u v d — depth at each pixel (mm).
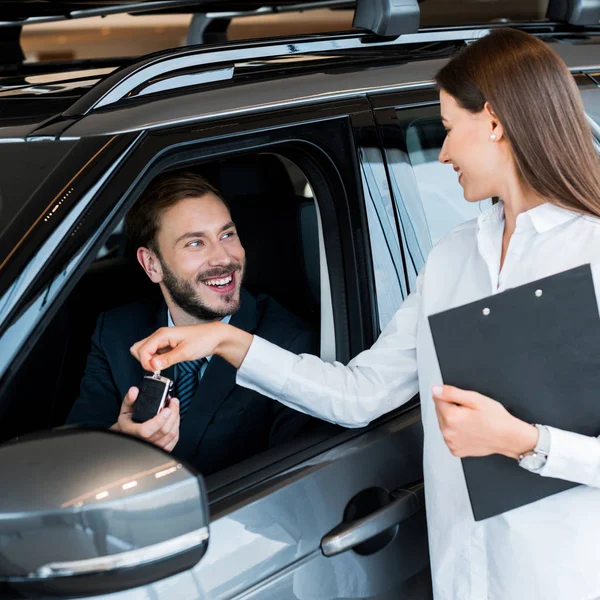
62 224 1197
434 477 1489
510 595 1391
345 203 1606
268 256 1913
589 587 1332
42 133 1336
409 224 1687
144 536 1006
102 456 1023
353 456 1516
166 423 1418
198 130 1377
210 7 3609
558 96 1335
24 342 1133
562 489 1295
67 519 980
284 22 4977
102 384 1945
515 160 1368
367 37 1845
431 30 1964
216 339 1530
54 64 2217
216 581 1253
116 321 1951
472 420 1231
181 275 1802
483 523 1418
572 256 1338
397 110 1694
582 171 1338
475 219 1511
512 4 4602
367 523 1453
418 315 1569
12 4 2523
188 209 1773
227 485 1378
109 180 1258
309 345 1818
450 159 1442
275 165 2068
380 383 1571
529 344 1235
